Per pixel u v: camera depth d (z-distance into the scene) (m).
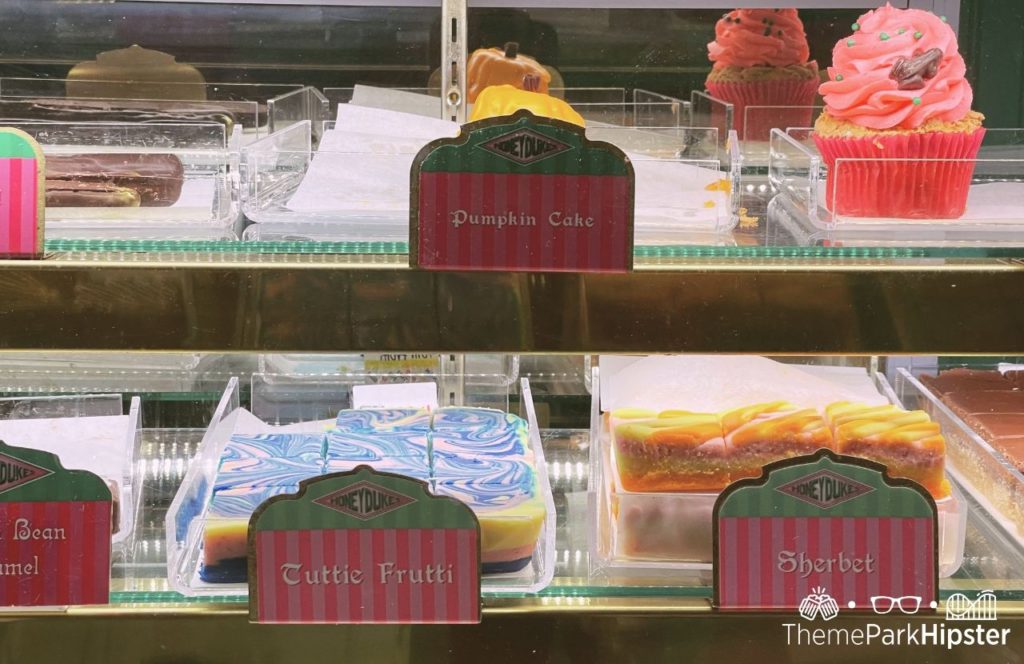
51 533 1.02
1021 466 1.20
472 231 0.91
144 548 1.17
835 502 1.03
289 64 1.59
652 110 1.48
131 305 0.93
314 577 1.02
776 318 0.95
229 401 1.40
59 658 1.05
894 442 1.11
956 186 1.15
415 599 1.03
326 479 1.01
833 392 1.26
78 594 1.03
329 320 0.94
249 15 1.56
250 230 1.12
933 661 1.04
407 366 1.54
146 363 1.51
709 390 1.25
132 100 1.43
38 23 1.54
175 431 1.47
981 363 1.55
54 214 1.09
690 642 1.05
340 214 1.10
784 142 1.35
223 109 1.42
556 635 1.05
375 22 1.58
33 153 0.92
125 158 1.10
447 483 1.13
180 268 0.93
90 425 1.25
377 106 1.52
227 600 1.07
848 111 1.25
